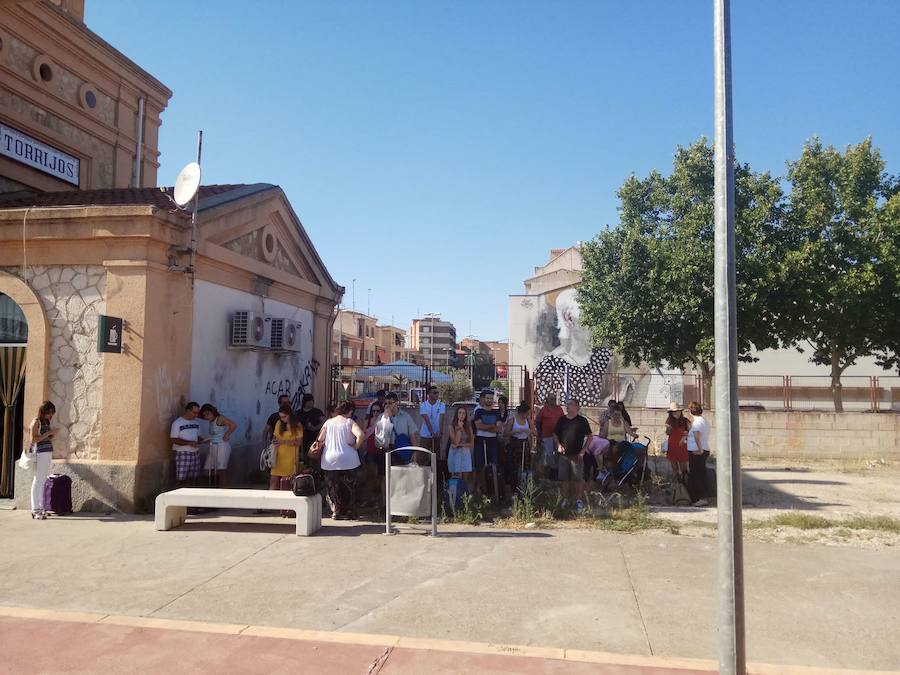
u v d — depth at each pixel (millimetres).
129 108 16484
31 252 9570
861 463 17219
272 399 13336
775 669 4340
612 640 4793
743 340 21438
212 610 5359
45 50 13711
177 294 9984
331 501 8945
